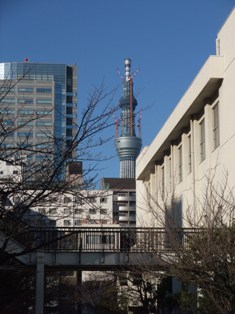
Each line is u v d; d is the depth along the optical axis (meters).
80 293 52.53
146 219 54.28
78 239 31.50
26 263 28.86
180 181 46.72
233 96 33.72
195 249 19.22
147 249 23.73
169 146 50.75
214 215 22.00
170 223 22.73
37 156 14.13
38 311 28.38
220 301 19.92
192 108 40.91
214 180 35.88
